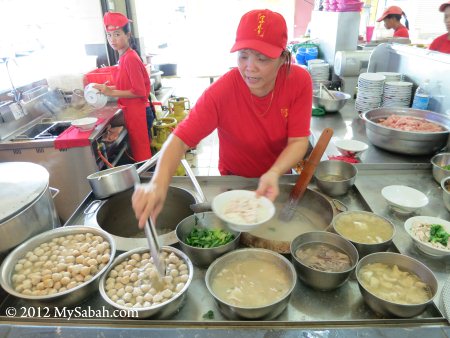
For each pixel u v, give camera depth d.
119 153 3.03
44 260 1.04
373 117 2.14
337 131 2.34
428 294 0.89
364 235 1.13
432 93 2.20
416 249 1.11
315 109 2.71
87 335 0.78
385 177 1.58
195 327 0.81
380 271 0.96
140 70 3.08
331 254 1.02
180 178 1.56
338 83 3.31
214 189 1.50
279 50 1.09
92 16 3.76
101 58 3.99
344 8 3.16
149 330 0.79
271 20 1.08
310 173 1.30
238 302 0.88
